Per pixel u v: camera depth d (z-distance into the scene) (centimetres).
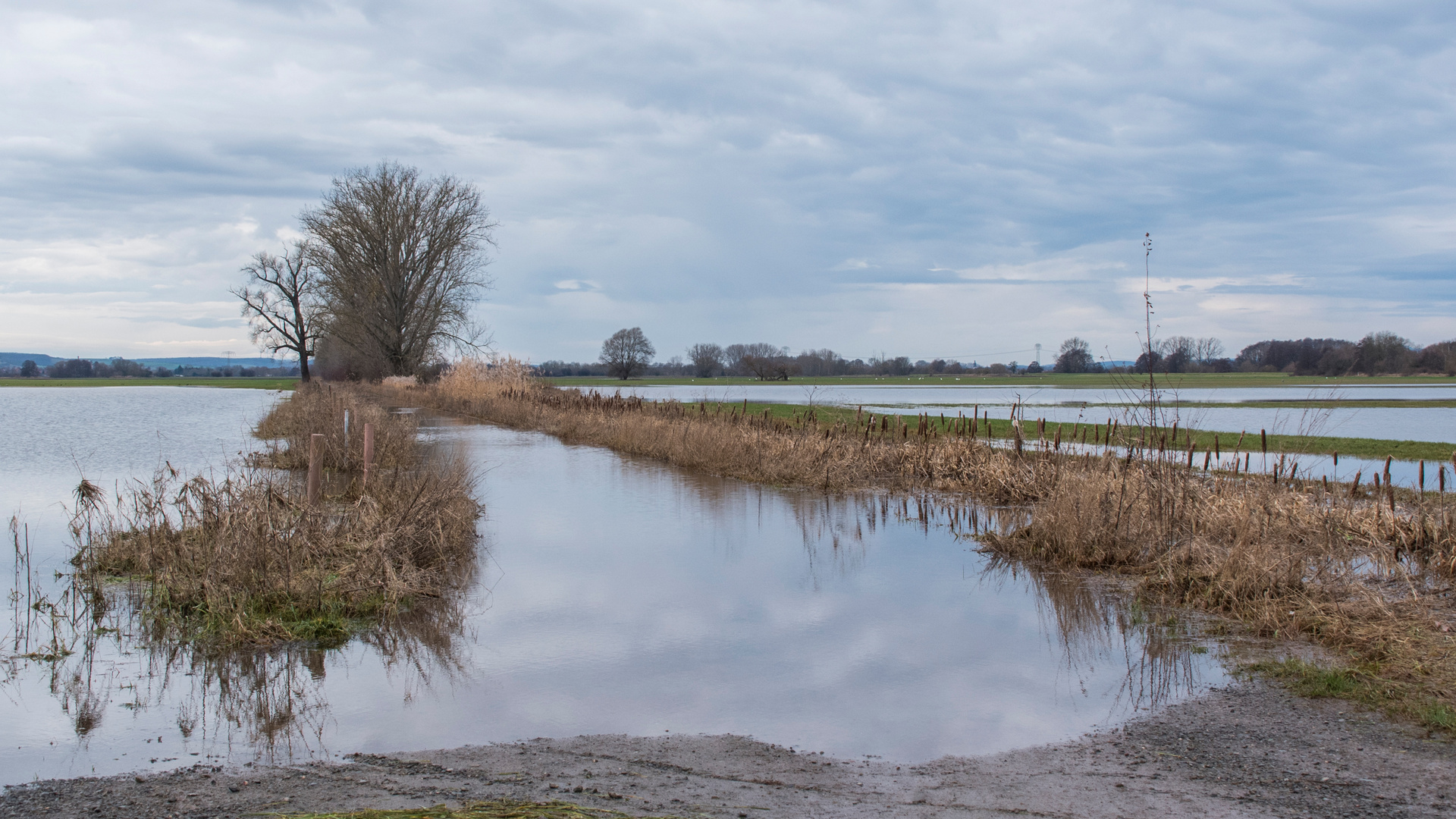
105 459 1981
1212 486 1162
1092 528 1028
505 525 1238
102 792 454
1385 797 446
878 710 584
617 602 844
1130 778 475
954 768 491
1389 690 601
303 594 802
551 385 4631
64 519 1241
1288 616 767
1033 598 868
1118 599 865
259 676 648
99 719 564
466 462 1759
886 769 490
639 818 416
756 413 3017
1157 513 1035
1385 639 688
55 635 738
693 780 470
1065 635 750
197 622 770
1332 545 935
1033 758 507
